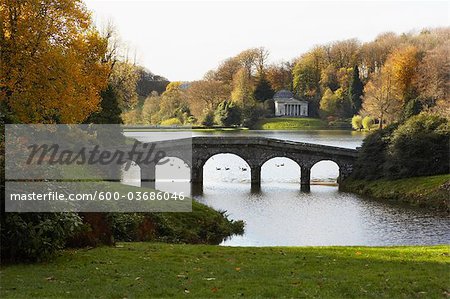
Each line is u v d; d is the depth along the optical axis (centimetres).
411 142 6638
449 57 10919
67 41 3941
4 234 1938
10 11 3559
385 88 12250
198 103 17512
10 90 3531
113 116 7150
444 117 7088
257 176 7738
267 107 19162
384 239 4175
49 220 1973
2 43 3494
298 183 7888
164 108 16475
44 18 3694
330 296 1633
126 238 3036
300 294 1642
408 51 12250
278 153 7694
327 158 7631
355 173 7462
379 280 1812
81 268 1912
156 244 2678
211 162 10669
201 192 6781
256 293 1648
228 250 2445
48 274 1809
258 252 2395
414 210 5550
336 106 18012
